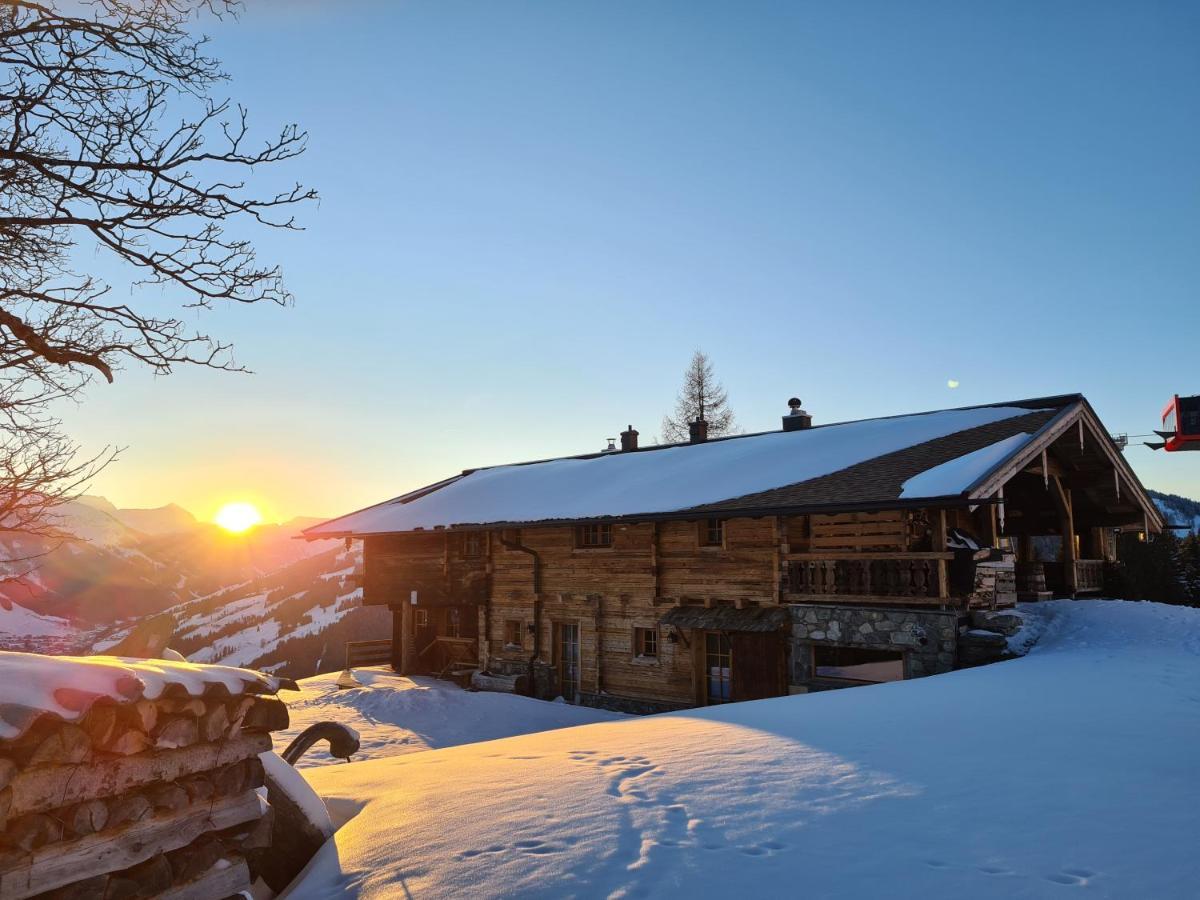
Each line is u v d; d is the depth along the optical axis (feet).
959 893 12.42
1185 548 87.61
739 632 56.29
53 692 11.43
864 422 73.05
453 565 80.84
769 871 13.62
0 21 17.57
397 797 19.84
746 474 63.87
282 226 19.30
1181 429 86.58
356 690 65.92
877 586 50.96
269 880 16.90
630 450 91.66
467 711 59.72
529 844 15.61
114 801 12.40
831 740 23.77
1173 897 12.04
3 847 10.82
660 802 17.80
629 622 65.72
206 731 14.10
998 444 51.96
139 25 18.35
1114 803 16.61
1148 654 41.96
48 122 17.90
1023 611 54.70
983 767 19.80
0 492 18.89
